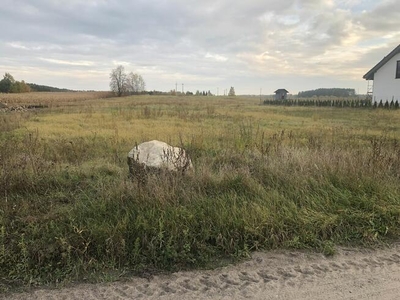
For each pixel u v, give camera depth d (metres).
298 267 3.04
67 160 6.82
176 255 3.14
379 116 21.09
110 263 3.03
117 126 13.60
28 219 3.64
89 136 10.62
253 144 8.02
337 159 5.33
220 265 3.10
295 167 5.17
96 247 3.19
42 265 2.98
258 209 3.81
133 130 12.23
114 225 3.49
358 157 5.45
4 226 3.43
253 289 2.68
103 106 33.16
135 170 4.84
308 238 3.50
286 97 64.25
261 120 18.11
